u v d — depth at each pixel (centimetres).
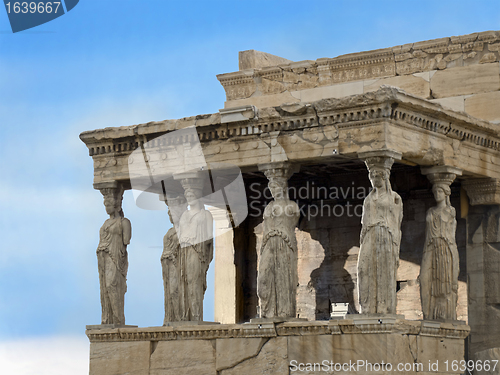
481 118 2016
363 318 1667
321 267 2152
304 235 2181
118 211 2008
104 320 1983
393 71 2145
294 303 1797
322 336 1712
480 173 1923
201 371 1823
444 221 1831
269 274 1795
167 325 1884
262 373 1766
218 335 1819
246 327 1783
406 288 2052
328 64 2202
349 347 1681
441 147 1812
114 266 1981
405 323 1681
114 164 1983
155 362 1875
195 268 1869
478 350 1980
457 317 2019
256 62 2345
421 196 2056
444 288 1817
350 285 2109
